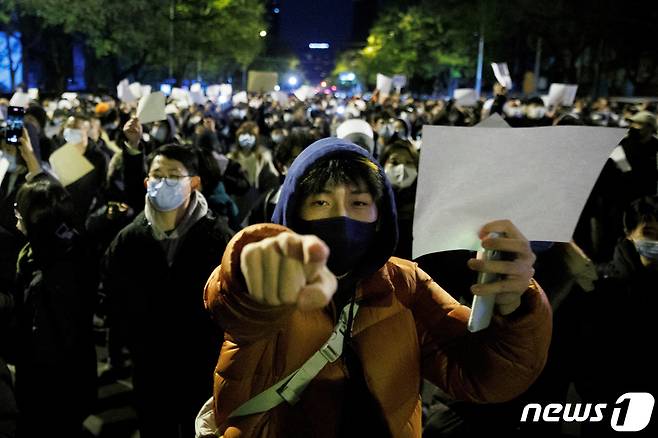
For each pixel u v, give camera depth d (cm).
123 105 1582
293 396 152
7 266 407
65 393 362
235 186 611
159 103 681
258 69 10438
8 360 396
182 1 3544
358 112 1758
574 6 3419
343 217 152
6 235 413
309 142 494
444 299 170
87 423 472
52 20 2638
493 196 137
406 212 429
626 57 3900
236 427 154
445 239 140
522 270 134
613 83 4722
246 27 4112
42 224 348
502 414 321
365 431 154
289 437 153
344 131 563
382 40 6625
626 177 682
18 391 365
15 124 489
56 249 352
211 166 481
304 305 98
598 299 313
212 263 339
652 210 307
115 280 347
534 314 144
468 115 1406
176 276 337
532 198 137
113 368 559
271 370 152
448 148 134
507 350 148
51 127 973
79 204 561
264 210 408
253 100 2527
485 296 136
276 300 99
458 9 4197
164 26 3228
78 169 555
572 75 4025
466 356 161
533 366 150
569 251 318
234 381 152
